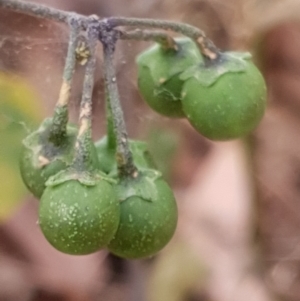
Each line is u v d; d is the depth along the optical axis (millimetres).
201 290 192
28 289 191
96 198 107
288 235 213
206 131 118
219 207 202
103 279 193
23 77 161
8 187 148
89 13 197
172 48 122
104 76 111
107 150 117
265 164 225
